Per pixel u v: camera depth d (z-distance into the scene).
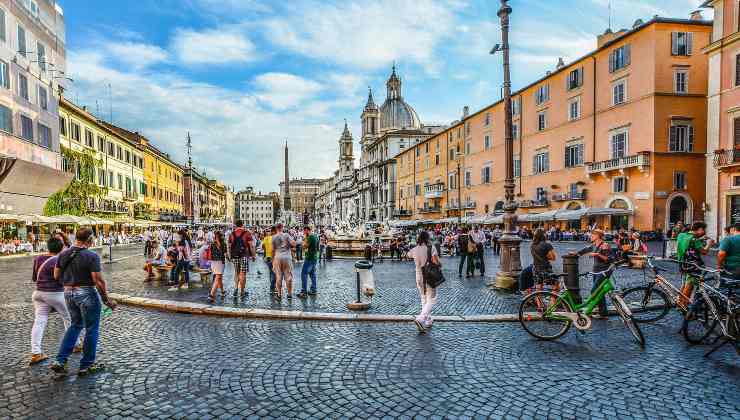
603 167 36.41
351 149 152.88
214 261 11.12
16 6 30.78
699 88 33.16
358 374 5.84
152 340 7.54
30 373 5.94
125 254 30.23
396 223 71.50
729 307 6.60
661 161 32.81
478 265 15.75
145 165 61.78
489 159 55.47
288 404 4.95
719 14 28.39
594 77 38.53
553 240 38.75
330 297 11.45
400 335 7.79
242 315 9.38
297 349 6.98
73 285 5.86
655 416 4.60
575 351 6.80
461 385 5.44
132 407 4.89
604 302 8.84
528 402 4.94
